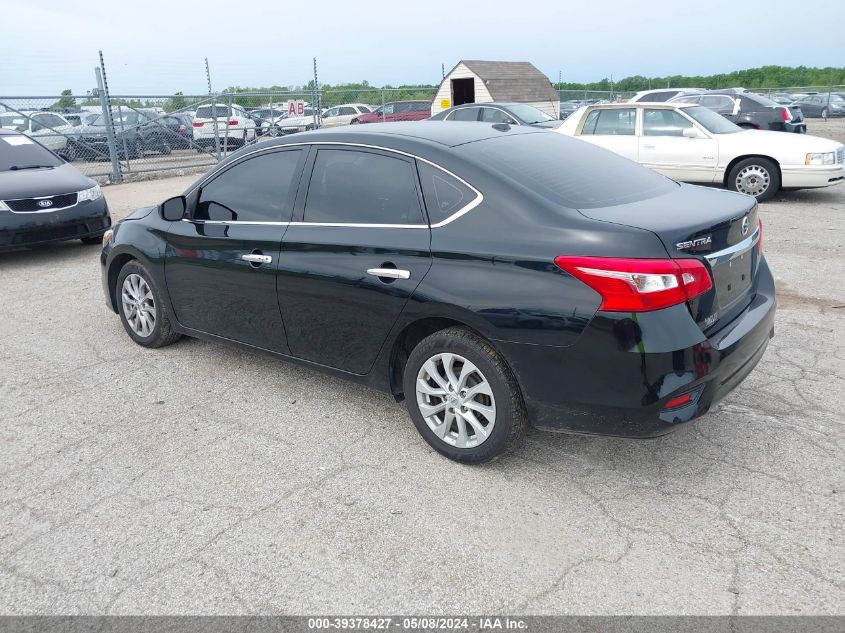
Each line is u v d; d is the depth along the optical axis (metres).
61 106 15.88
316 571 2.73
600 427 2.99
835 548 2.76
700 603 2.50
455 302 3.17
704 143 10.79
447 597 2.57
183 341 5.29
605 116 11.54
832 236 8.28
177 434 3.86
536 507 3.09
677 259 2.84
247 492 3.28
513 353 3.06
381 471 3.42
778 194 11.70
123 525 3.05
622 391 2.88
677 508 3.05
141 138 17.56
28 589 2.67
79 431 3.91
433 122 4.27
